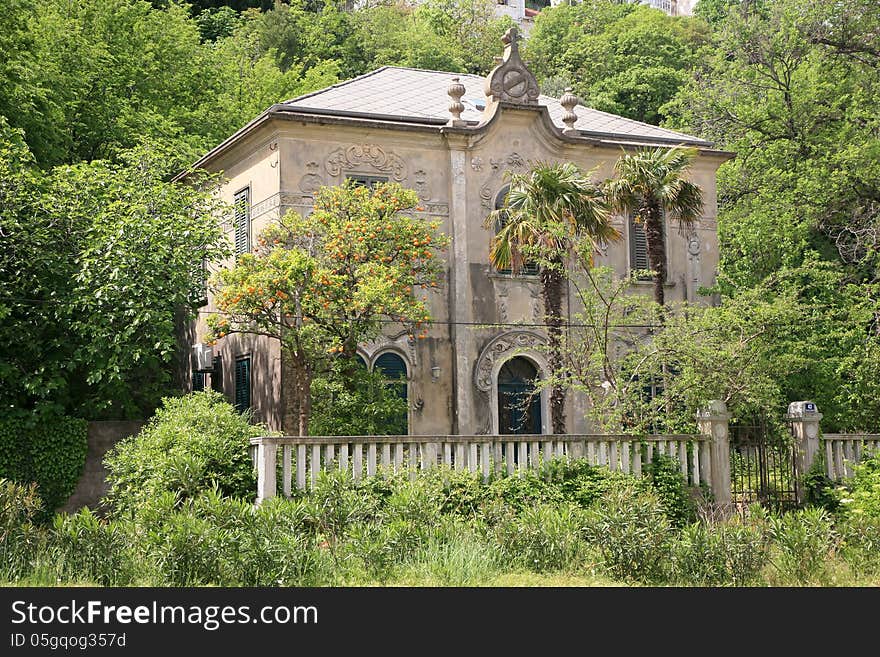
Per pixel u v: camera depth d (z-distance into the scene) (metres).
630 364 21.50
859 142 35.09
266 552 12.99
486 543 14.84
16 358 22.02
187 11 46.16
